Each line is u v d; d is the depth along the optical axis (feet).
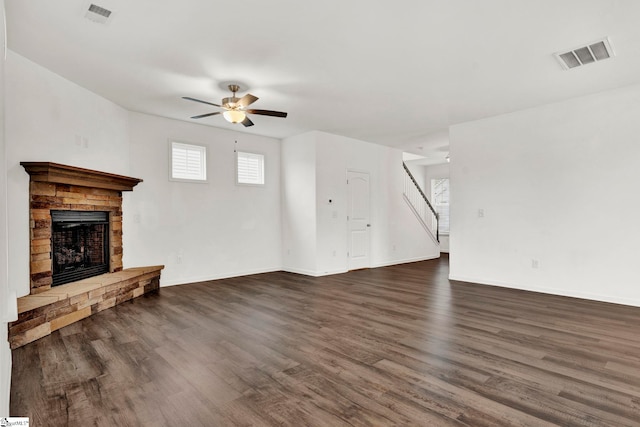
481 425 5.96
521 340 9.88
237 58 11.16
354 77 12.67
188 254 18.43
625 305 13.51
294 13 8.70
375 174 24.12
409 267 23.88
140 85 13.38
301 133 21.11
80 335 10.48
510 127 16.79
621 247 13.70
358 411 6.41
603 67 11.76
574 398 6.81
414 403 6.66
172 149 17.88
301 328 11.05
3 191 6.37
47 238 11.80
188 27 9.33
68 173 12.07
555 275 15.39
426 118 17.81
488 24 9.18
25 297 10.84
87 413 6.42
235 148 20.40
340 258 21.76
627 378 7.61
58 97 12.41
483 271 17.76
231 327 11.18
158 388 7.32
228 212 20.04
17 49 10.57
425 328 10.97
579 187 14.71
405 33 9.66
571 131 14.89
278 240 22.50
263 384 7.46
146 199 16.97
